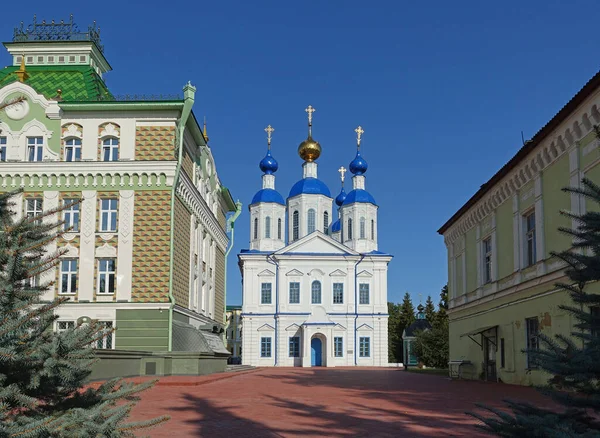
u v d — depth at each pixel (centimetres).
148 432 1231
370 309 6812
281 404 1805
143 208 3309
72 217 3319
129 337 3203
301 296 6788
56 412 694
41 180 3341
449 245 4047
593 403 717
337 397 2072
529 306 2534
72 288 3269
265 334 6762
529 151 2514
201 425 1339
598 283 1789
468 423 1396
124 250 3278
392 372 4566
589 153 2059
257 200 7369
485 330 2998
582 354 715
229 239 5491
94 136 3384
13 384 645
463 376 3391
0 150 3331
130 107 3350
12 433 595
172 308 3247
